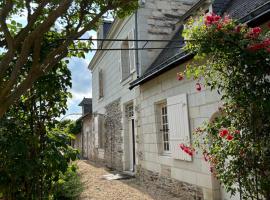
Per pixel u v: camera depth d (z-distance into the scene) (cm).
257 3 549
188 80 653
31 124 359
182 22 820
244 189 369
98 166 1479
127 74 1170
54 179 363
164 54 928
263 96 334
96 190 823
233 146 355
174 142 704
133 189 825
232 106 369
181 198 678
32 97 360
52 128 372
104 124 1499
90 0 367
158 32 1020
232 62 358
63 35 376
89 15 383
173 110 708
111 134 1354
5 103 280
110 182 959
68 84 376
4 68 286
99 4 372
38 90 356
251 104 344
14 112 359
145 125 900
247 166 349
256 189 346
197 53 383
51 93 363
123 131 1163
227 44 352
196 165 627
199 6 720
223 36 351
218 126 382
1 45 341
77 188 646
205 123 426
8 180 340
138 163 960
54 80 359
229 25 359
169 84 738
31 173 333
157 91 809
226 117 380
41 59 344
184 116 659
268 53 334
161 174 794
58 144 358
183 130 662
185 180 671
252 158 342
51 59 317
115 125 1284
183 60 631
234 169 358
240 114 358
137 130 965
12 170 329
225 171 376
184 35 400
